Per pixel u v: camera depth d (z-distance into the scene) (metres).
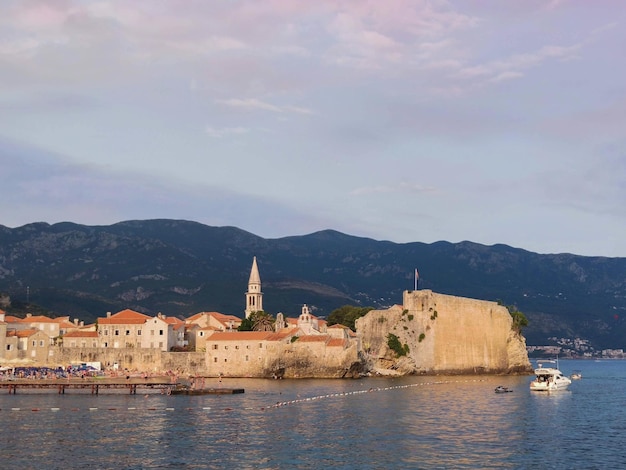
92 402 147.38
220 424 116.81
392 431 110.50
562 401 158.62
